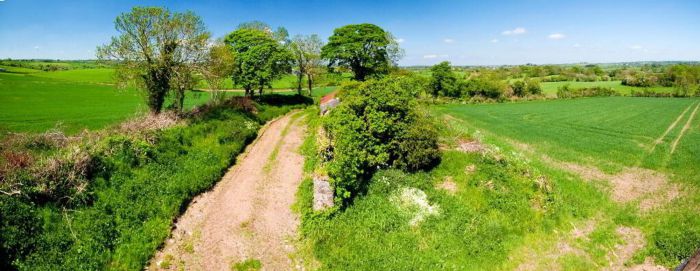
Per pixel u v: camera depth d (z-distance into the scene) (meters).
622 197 21.73
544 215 18.38
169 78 31.09
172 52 30.69
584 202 20.30
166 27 29.84
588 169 27.09
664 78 115.88
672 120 53.28
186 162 21.97
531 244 16.23
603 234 17.25
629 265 15.02
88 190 16.08
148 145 21.12
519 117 56.00
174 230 15.96
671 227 17.66
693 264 12.70
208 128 28.41
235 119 33.28
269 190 20.30
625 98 92.56
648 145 35.31
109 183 17.22
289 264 14.19
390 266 13.91
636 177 25.34
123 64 29.39
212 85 39.28
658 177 25.27
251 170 23.41
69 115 47.00
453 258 14.87
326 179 17.59
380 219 17.11
